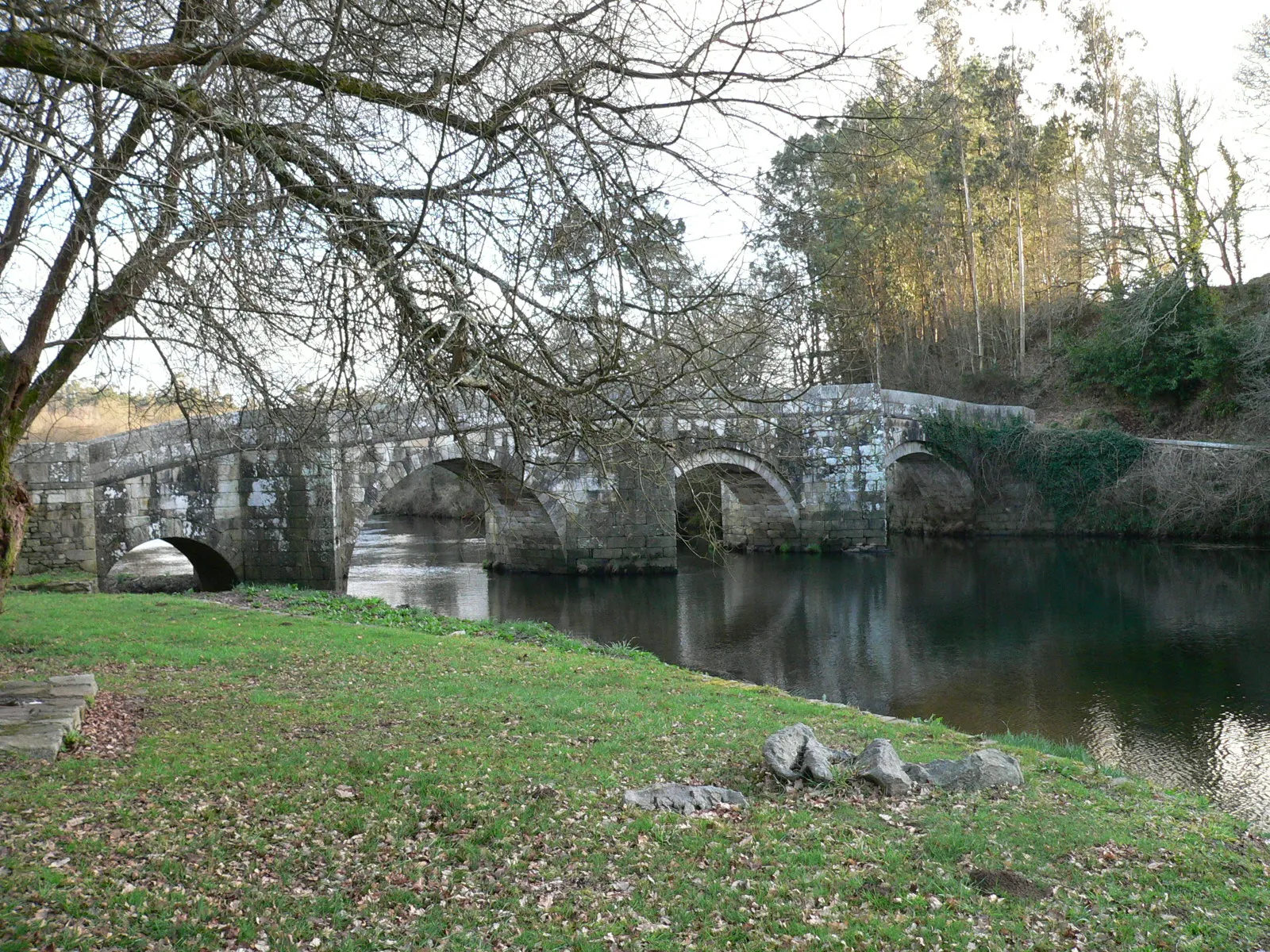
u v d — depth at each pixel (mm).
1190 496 32031
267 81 5785
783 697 11000
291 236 5344
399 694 9695
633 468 6250
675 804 6598
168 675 10266
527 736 8219
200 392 7906
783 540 32625
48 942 4273
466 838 5883
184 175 5102
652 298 5875
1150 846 6305
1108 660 17000
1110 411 39000
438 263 5180
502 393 5500
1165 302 37188
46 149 4383
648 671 12055
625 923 4871
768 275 6477
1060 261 46781
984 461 37469
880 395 31766
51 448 18531
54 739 7012
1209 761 11508
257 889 5047
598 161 5605
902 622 20938
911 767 7426
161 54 5148
